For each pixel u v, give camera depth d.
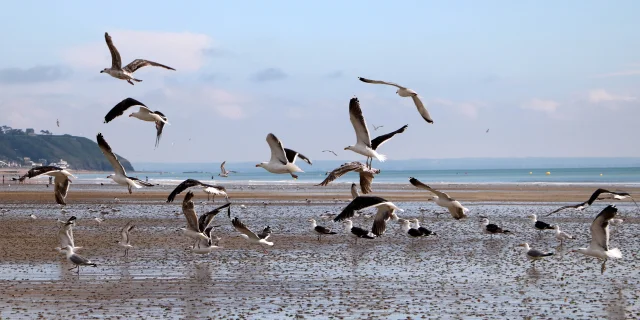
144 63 20.86
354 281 23.16
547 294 21.11
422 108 19.59
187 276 24.06
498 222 44.25
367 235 33.00
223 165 51.56
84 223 43.31
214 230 38.91
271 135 21.44
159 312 18.64
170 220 45.44
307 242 33.78
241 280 23.28
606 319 18.05
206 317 18.12
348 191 84.44
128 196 73.56
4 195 75.19
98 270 25.30
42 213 51.62
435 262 27.53
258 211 53.28
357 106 20.33
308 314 18.44
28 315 18.25
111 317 18.06
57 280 23.23
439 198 18.69
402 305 19.50
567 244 33.72
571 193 78.25
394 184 107.12
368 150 20.27
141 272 24.86
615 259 28.16
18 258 28.08
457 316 18.25
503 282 23.09
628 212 51.94
